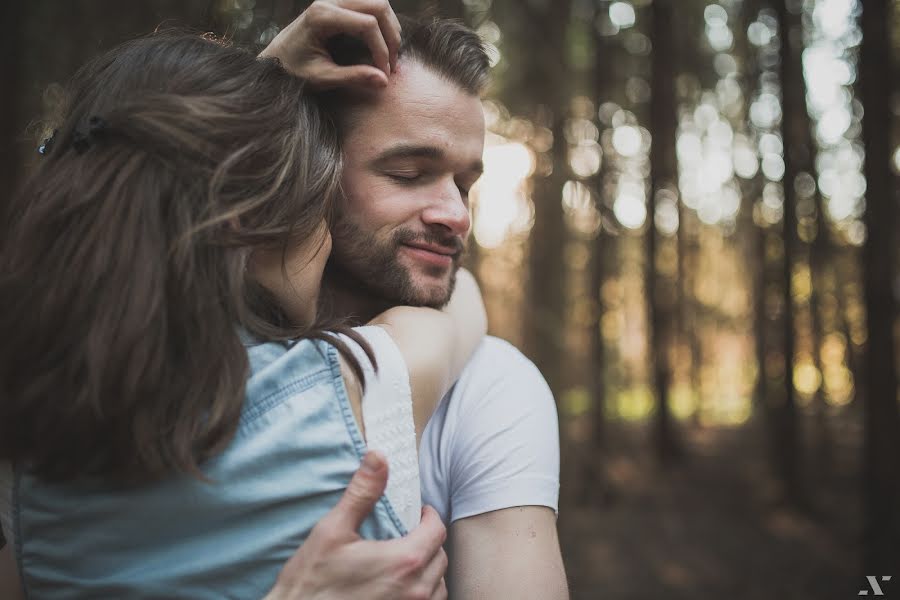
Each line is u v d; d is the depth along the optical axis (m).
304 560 0.77
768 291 9.24
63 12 4.92
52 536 0.80
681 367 14.48
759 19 8.79
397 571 0.79
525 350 7.90
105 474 0.77
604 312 8.84
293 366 0.83
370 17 1.01
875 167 4.77
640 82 10.07
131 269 0.77
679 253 12.22
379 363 0.89
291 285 0.94
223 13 2.89
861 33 4.82
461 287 1.26
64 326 0.77
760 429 12.59
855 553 6.04
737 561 5.78
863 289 4.91
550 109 7.75
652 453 9.95
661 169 9.53
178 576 0.76
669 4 9.20
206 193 0.82
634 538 6.36
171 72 0.90
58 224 0.81
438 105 1.06
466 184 1.16
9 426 0.79
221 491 0.78
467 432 1.05
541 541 0.98
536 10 7.46
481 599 0.96
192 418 0.76
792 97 7.45
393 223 1.07
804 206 9.29
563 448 7.77
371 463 0.79
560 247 7.95
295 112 0.94
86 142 0.84
